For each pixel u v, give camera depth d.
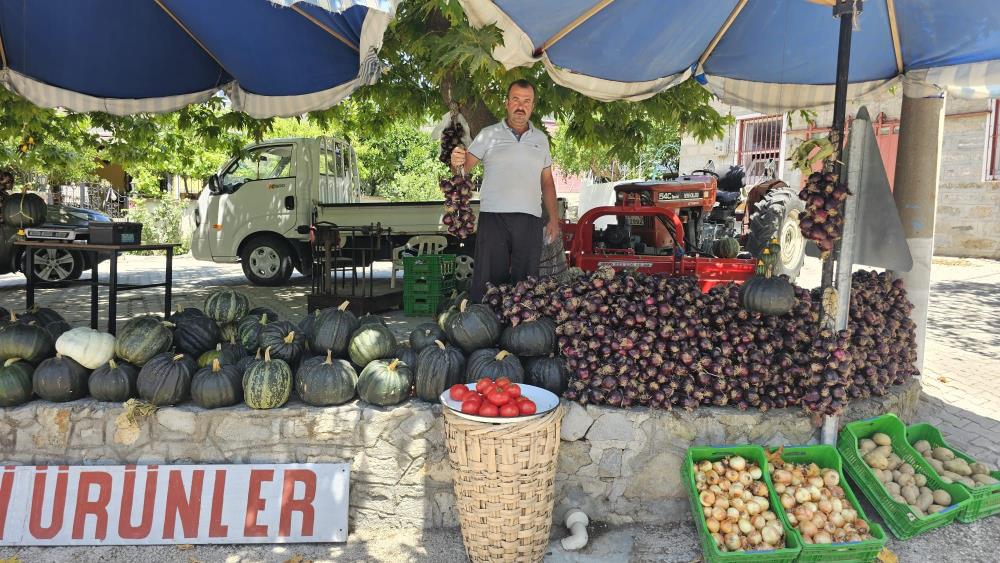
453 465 3.18
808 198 3.67
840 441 3.84
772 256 4.05
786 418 3.73
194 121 9.29
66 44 5.86
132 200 20.48
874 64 5.25
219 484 3.47
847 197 3.66
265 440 3.55
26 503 3.42
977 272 12.75
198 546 3.40
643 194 8.45
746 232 10.13
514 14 3.98
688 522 3.65
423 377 3.67
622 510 3.67
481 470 3.06
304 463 3.55
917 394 4.65
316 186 10.91
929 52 4.80
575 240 7.10
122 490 3.44
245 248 11.26
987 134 14.47
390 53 6.40
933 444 4.07
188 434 3.54
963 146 14.84
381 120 9.09
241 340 4.33
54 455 3.54
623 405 3.64
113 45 5.96
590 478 3.66
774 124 17.20
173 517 3.42
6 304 8.97
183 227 19.06
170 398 3.57
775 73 5.79
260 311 4.79
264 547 3.40
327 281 8.20
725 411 3.69
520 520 3.12
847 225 3.68
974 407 5.18
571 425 3.62
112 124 9.92
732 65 5.73
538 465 3.11
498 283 4.97
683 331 3.72
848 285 3.69
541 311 4.00
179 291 10.59
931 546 3.38
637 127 7.18
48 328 4.30
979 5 4.07
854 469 3.73
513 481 3.05
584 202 16.98
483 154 4.87
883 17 4.57
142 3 5.57
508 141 4.84
